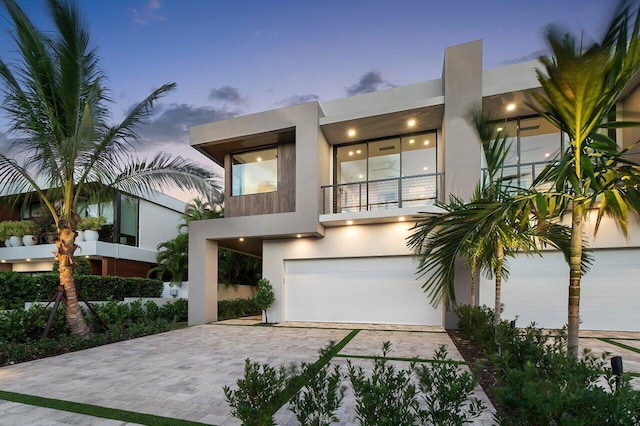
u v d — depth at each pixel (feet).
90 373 16.62
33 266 51.52
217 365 17.89
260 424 6.93
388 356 19.52
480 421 10.42
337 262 33.91
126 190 27.81
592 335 25.43
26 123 22.79
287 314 34.91
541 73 8.50
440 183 31.83
